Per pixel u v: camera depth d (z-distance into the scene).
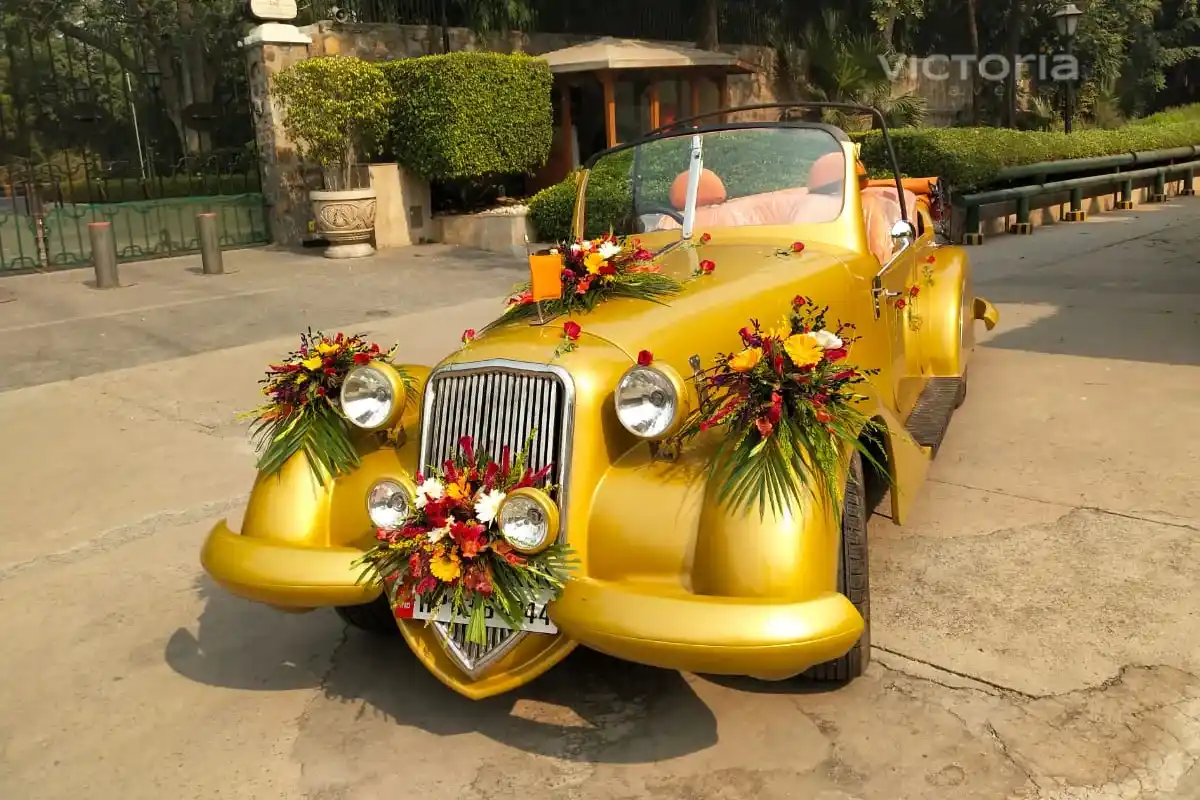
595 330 3.34
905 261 5.52
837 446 3.14
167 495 5.79
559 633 3.08
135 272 13.40
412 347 8.95
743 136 4.84
